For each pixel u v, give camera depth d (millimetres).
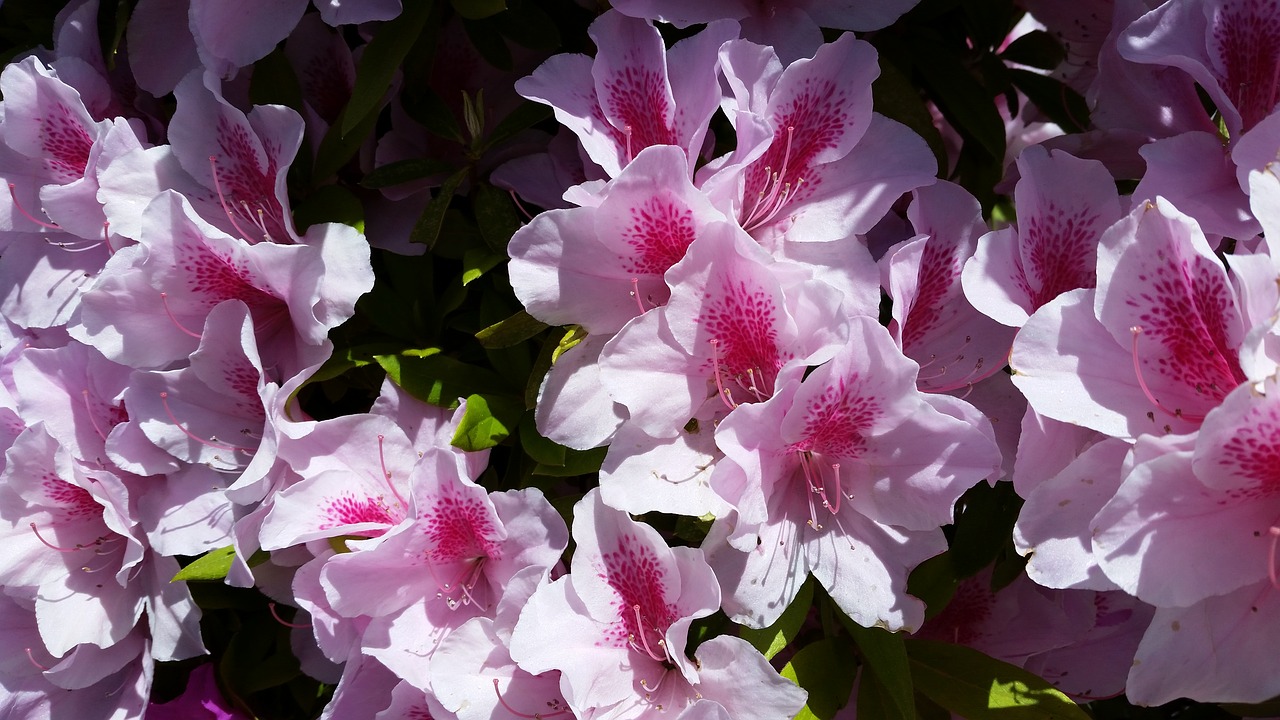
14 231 744
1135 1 692
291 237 692
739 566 665
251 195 713
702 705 648
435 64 739
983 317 689
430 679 667
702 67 675
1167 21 684
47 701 752
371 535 690
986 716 690
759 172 682
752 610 663
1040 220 678
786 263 652
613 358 656
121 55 751
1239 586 622
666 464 662
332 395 726
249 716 740
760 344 663
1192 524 620
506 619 671
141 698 732
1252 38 690
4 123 719
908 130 682
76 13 730
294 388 683
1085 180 677
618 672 673
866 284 671
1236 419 605
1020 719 688
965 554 696
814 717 688
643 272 667
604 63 680
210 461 707
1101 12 749
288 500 681
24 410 717
